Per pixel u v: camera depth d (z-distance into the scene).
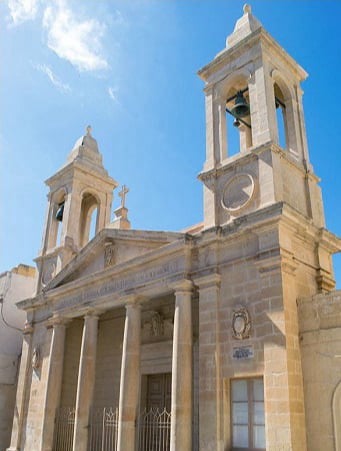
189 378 15.25
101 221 26.70
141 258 18.20
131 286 18.67
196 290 16.52
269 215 14.27
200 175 17.61
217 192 17.02
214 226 15.97
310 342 13.26
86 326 20.50
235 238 15.42
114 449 20.06
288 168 16.27
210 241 15.93
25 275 31.81
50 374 21.94
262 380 13.55
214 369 14.47
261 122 16.41
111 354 23.48
